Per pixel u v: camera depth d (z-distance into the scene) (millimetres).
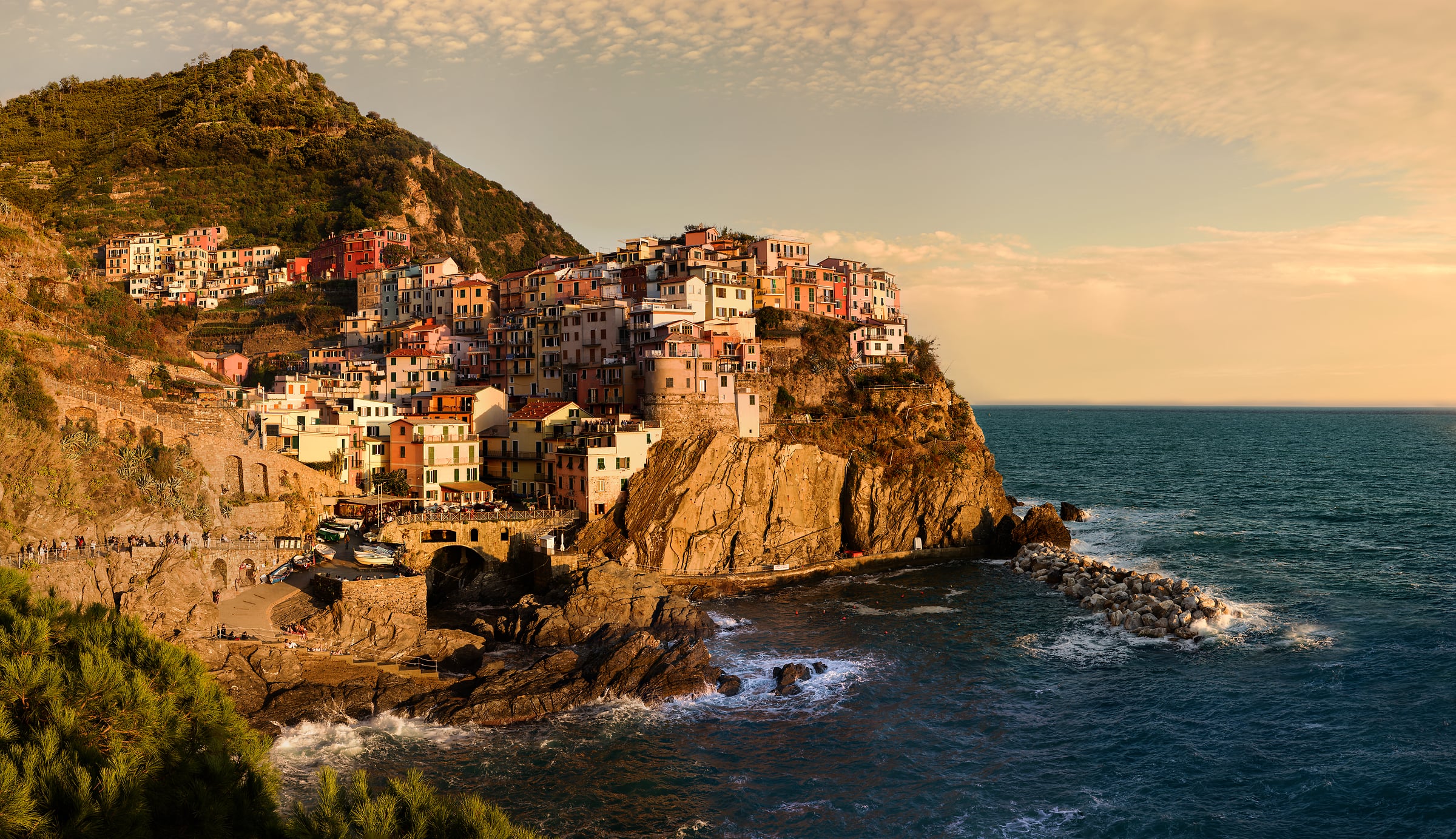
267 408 138875
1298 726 77438
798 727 78938
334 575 100312
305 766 70500
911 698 84812
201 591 97125
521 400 163750
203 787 30500
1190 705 82062
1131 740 76125
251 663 82562
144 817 28547
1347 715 78750
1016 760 73312
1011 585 123438
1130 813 65438
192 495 107500
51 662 32594
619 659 87688
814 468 137750
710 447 129000
